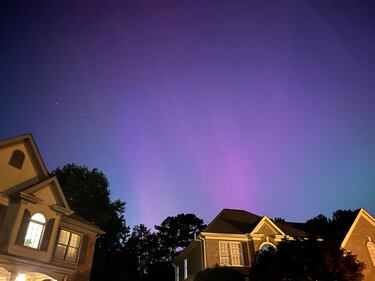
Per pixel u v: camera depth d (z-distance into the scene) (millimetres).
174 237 59250
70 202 40375
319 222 34719
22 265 18594
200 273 22938
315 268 20094
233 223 29703
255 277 21750
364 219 30312
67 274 20938
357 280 20844
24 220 19391
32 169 21750
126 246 52438
